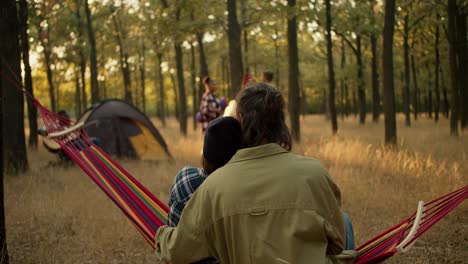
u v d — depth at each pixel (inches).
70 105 1742.1
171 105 2755.9
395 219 231.8
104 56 1198.9
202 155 97.2
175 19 600.4
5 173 335.9
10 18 330.3
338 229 83.1
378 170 334.6
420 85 1401.3
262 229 79.3
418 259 184.5
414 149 445.4
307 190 80.8
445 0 640.4
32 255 188.1
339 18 835.4
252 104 87.8
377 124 1056.8
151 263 185.2
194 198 85.9
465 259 182.2
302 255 78.1
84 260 185.9
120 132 443.2
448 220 226.2
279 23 852.0
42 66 1135.0
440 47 1050.7
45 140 449.4
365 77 1149.1
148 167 390.9
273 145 85.4
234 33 532.1
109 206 253.9
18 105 345.4
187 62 1317.7
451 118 582.9
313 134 767.7
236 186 82.0
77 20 791.7
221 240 82.7
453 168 302.4
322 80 1501.0
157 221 124.6
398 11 857.5
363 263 102.8
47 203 255.9
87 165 146.9
